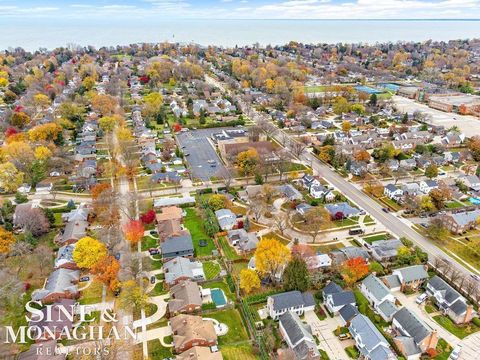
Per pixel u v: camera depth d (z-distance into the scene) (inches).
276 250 4010.8
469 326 3634.4
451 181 6343.5
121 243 4781.0
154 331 3535.9
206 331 3408.0
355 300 3806.6
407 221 5403.5
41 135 7352.4
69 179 6446.9
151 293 4001.0
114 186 6254.9
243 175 6692.9
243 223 5132.9
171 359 3228.3
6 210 5255.9
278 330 3567.9
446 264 4271.7
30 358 3093.0
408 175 6776.6
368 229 5182.1
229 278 4222.4
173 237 4675.2
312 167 7081.7
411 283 4111.7
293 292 3772.1
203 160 7357.3
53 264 4350.4
